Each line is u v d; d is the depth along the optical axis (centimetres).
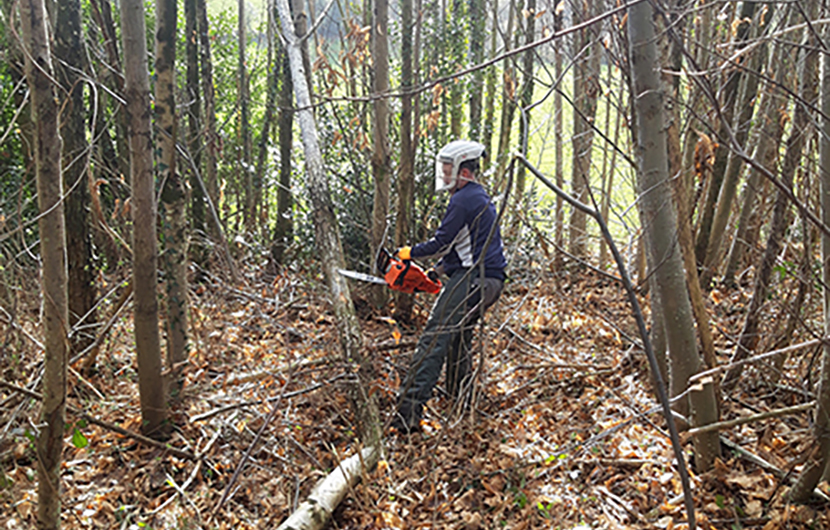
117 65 446
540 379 431
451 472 331
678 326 277
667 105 278
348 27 550
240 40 750
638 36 259
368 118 590
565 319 517
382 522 288
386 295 550
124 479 314
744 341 349
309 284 591
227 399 389
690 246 293
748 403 356
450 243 378
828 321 248
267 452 342
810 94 296
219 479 321
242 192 804
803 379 339
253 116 874
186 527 284
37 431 227
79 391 386
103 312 461
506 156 653
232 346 478
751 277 492
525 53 598
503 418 387
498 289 393
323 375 412
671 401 275
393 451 353
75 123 381
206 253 629
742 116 480
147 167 312
